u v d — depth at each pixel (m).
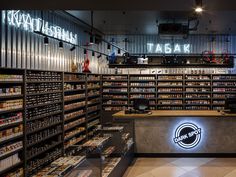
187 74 11.98
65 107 7.87
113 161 5.75
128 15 8.95
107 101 12.12
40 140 6.33
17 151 5.32
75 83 9.41
